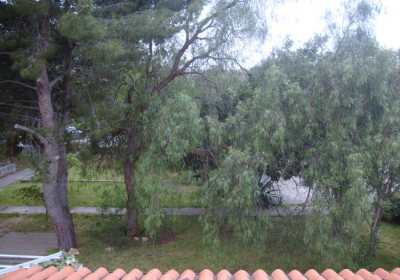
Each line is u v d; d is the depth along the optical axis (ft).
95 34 23.25
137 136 28.73
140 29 26.96
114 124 28.12
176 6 31.22
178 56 29.12
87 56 24.57
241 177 18.89
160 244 33.81
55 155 28.32
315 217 19.47
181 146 22.17
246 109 22.20
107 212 36.01
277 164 22.39
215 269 27.61
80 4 23.18
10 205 48.83
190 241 34.60
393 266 27.71
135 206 30.86
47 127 27.25
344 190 19.33
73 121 31.60
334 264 20.84
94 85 29.07
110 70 28.07
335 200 19.48
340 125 19.84
